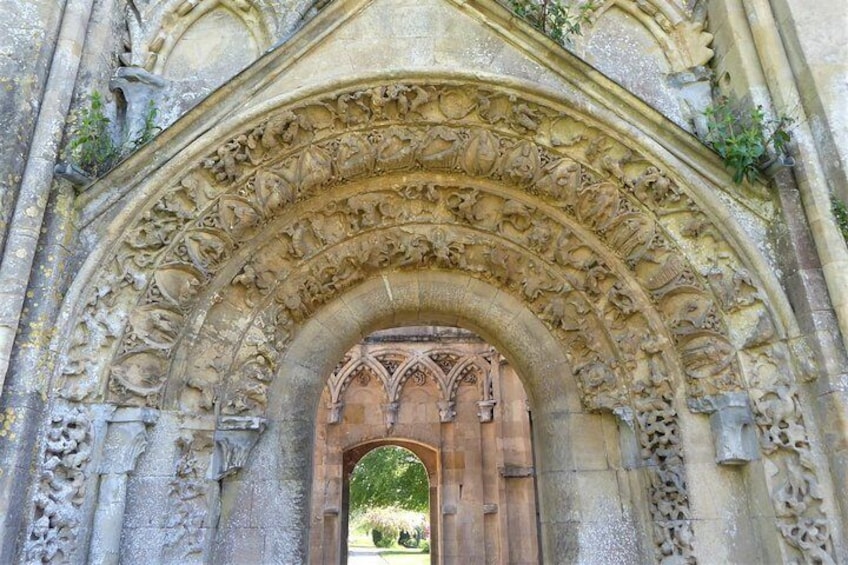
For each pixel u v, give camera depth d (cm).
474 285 681
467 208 655
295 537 585
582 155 619
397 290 680
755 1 634
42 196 508
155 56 658
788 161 564
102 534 483
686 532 541
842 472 478
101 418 503
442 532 1267
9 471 434
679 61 693
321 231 644
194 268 567
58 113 538
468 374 1367
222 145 574
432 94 611
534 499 1235
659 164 593
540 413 654
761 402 535
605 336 631
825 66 584
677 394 582
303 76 604
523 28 611
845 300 510
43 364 476
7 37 543
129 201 542
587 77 604
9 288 471
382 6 635
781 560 497
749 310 561
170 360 556
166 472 535
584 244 634
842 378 494
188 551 529
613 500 598
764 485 520
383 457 2528
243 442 584
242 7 684
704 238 588
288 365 634
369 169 641
